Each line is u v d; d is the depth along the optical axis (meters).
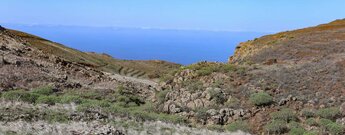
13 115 20.73
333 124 24.05
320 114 25.53
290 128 24.56
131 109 29.23
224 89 30.56
